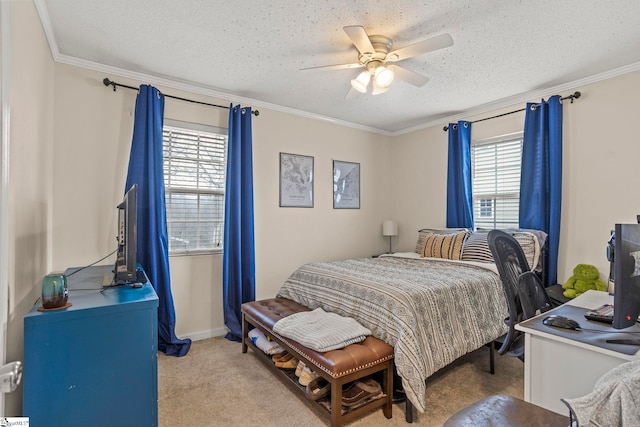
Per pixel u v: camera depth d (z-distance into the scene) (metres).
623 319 1.18
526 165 3.26
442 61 2.66
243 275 3.36
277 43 2.40
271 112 3.72
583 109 2.99
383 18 2.08
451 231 3.74
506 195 3.61
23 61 1.60
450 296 2.26
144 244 2.81
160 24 2.16
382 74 2.27
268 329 2.37
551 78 2.98
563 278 3.09
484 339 2.31
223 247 3.27
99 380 1.30
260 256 3.64
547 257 3.07
